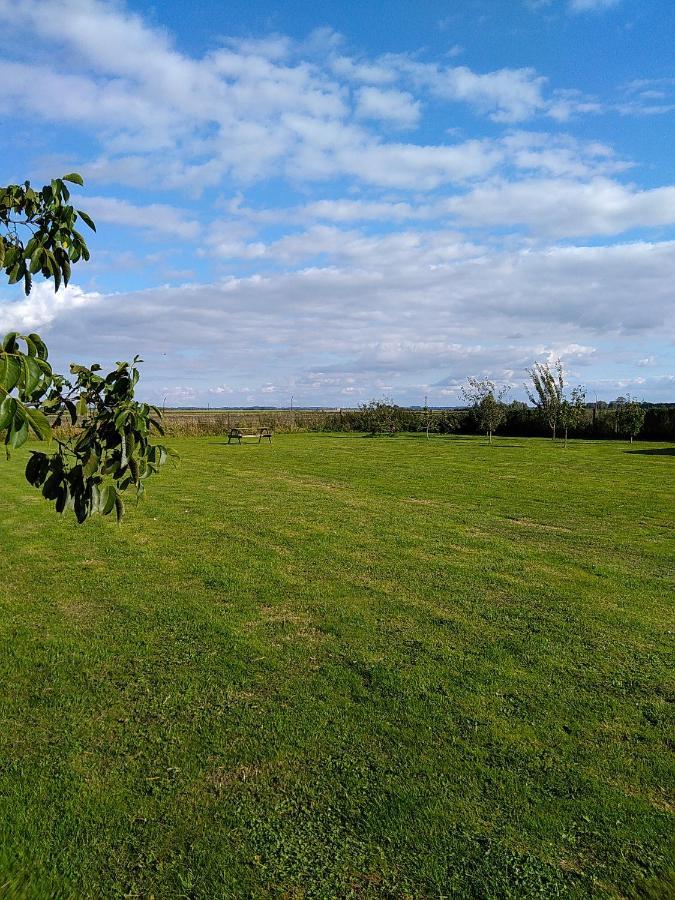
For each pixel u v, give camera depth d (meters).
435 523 10.41
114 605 6.14
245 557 8.03
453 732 3.84
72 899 2.54
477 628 5.60
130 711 4.07
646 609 6.13
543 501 12.84
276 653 5.02
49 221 2.31
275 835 2.92
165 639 5.28
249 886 2.62
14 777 3.34
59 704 4.16
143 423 2.23
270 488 14.62
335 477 16.86
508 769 3.46
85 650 5.04
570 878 2.68
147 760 3.52
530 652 5.07
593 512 11.57
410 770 3.45
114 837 2.90
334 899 2.56
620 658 4.96
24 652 4.98
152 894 2.58
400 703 4.21
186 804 3.14
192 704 4.17
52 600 6.28
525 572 7.42
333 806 3.13
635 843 2.89
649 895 2.59
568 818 3.06
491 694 4.35
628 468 19.33
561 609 6.11
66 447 2.24
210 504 12.24
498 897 2.57
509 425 40.56
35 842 2.85
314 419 44.91
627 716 4.06
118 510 2.26
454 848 2.85
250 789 3.27
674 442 33.00
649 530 9.96
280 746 3.67
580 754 3.62
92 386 2.33
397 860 2.78
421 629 5.57
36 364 1.79
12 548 8.47
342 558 8.01
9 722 3.92
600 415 36.84
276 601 6.30
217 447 28.39
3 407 1.65
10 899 2.52
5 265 2.25
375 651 5.08
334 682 4.51
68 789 3.25
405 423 43.25
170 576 7.15
